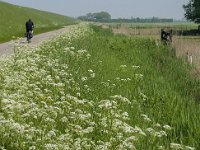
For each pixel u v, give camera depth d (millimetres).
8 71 13969
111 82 16047
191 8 99000
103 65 20469
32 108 8609
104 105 9531
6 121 7402
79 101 10055
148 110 12734
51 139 7477
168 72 22219
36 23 109938
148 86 16359
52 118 8758
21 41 41625
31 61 16125
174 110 12430
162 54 30078
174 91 16266
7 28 63156
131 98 14047
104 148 7066
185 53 30375
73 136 8031
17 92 10531
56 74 14586
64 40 28094
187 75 21516
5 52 27812
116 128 8195
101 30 65188
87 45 27828
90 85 14617
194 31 82062
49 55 19781
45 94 11188
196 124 10703
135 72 20203
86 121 8672
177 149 7715
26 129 7797
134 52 30094
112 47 31641
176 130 10609
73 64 18391
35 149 7121
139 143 8461
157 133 8328
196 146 9250
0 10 96312
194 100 15984
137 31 72000
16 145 7266
